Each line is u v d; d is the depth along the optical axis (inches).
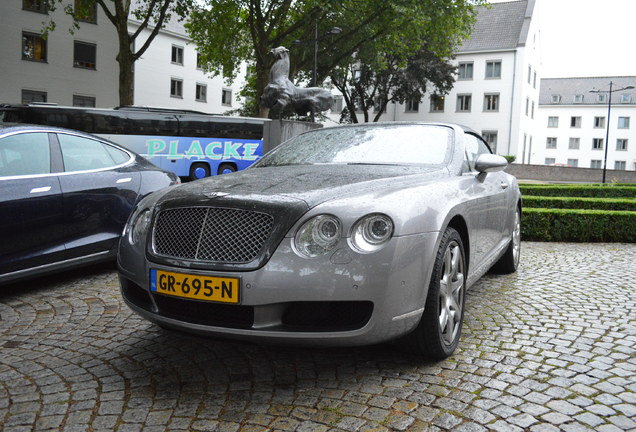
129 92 863.7
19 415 97.2
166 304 112.8
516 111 1787.6
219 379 113.3
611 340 138.2
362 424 93.5
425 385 109.4
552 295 184.9
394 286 102.3
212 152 825.5
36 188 176.6
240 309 104.3
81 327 148.5
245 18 1019.3
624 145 3289.9
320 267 99.5
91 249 193.9
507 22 1870.1
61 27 1254.9
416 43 1072.2
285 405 101.0
